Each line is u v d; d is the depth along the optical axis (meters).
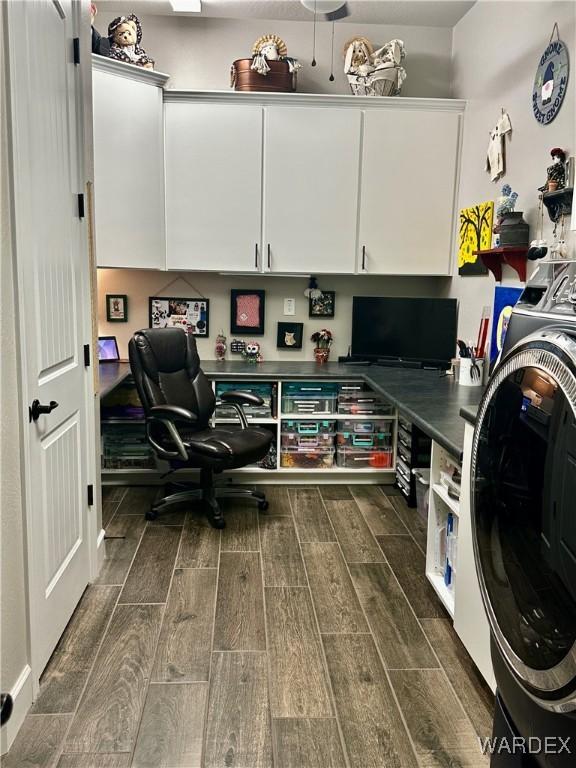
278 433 3.60
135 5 3.54
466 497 1.84
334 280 3.98
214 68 3.75
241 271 3.62
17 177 1.58
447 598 2.16
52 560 1.93
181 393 3.18
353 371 3.58
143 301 3.88
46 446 1.87
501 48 3.07
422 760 1.55
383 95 3.58
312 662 1.94
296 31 3.78
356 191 3.61
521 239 2.69
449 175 3.64
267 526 3.05
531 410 1.16
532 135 2.72
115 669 1.89
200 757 1.54
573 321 1.10
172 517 3.15
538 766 1.15
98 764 1.51
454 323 3.62
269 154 3.54
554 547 1.05
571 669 0.98
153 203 3.43
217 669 1.89
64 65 2.09
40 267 1.81
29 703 1.70
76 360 2.24
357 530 3.02
